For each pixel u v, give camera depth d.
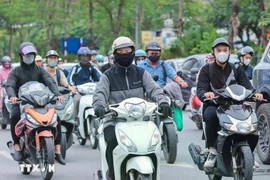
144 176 9.28
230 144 10.45
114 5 48.22
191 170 13.88
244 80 11.14
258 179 12.71
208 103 10.97
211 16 60.44
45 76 13.14
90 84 17.44
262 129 14.38
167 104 9.97
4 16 63.38
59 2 54.72
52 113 12.45
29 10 56.53
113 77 10.25
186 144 17.78
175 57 46.88
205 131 10.87
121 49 10.16
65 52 50.72
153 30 72.94
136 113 9.56
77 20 56.28
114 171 9.68
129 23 53.97
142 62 15.55
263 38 38.34
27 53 12.78
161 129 14.66
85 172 13.90
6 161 15.48
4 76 22.70
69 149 17.36
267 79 14.29
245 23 54.81
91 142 17.20
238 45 57.72
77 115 17.75
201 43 45.94
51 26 62.22
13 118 12.91
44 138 12.22
